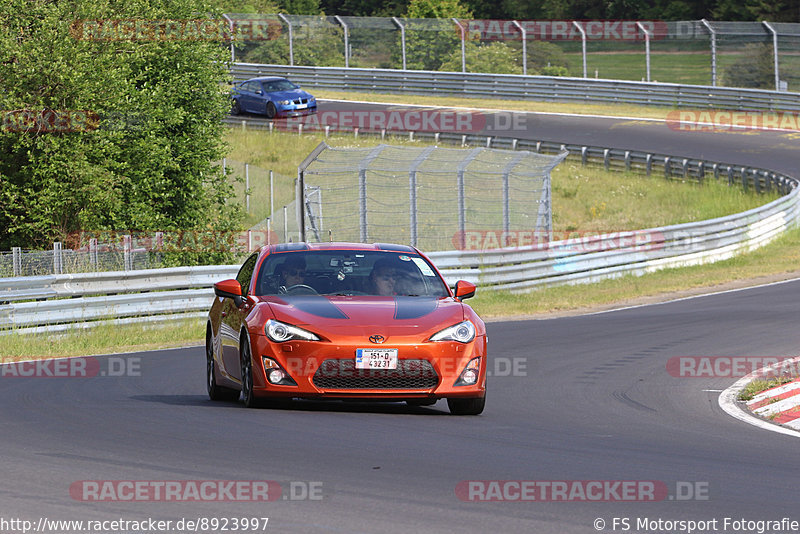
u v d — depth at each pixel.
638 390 43.53
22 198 92.88
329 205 131.00
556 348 58.06
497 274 89.94
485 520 21.22
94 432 31.22
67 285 68.19
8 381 46.25
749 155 161.88
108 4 96.69
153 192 102.88
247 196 138.25
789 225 125.38
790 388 41.09
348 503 22.42
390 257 39.81
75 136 93.06
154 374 49.09
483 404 36.22
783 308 75.50
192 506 22.11
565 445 30.39
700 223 108.19
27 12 93.44
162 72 107.44
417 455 28.00
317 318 34.88
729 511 22.36
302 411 35.94
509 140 170.62
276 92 186.00
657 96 197.75
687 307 79.62
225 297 38.22
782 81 197.88
